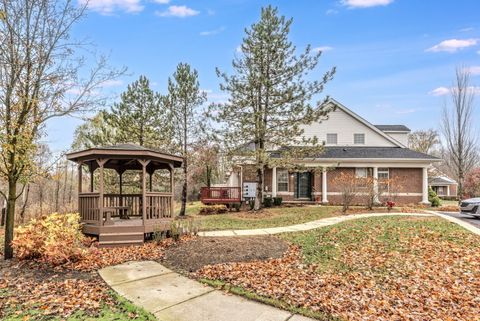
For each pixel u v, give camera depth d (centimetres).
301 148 1625
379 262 700
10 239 736
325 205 1870
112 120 1642
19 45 712
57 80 774
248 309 459
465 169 2355
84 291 520
